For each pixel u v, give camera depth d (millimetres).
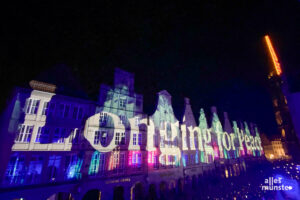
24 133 14328
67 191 14859
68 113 17062
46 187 13898
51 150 15125
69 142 16375
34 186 13492
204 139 32688
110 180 17391
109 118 19672
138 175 19766
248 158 45469
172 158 24594
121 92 21734
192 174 26609
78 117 17656
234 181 30453
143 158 21109
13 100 14062
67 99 17109
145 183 20047
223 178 32531
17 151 13445
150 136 22984
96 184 16438
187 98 32531
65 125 16484
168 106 27594
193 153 28672
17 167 13477
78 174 15945
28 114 14617
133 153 20484
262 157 51969
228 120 44188
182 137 27594
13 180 13047
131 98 22625
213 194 22766
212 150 33438
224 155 36688
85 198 19391
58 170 15242
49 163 15094
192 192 23703
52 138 15484
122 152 19531
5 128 13398
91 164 16953
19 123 14000
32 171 14055
